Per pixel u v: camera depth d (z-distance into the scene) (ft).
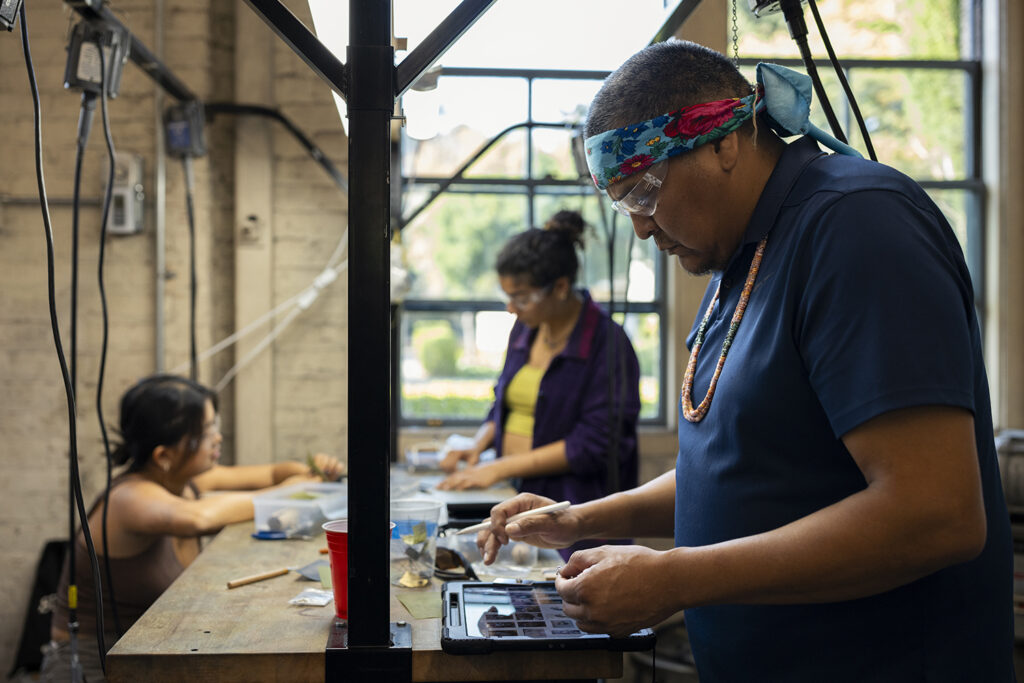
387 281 3.34
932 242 2.93
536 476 7.43
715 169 3.32
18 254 9.96
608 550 3.07
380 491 3.35
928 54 11.39
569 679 3.45
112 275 10.08
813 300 2.95
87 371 10.05
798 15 4.03
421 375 11.41
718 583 2.84
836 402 2.82
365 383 3.34
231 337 10.55
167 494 5.91
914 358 2.68
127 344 10.12
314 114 10.45
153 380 6.46
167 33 10.21
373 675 3.34
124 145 10.09
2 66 9.87
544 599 3.96
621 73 3.40
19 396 9.97
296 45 3.37
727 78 3.34
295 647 3.44
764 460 3.19
